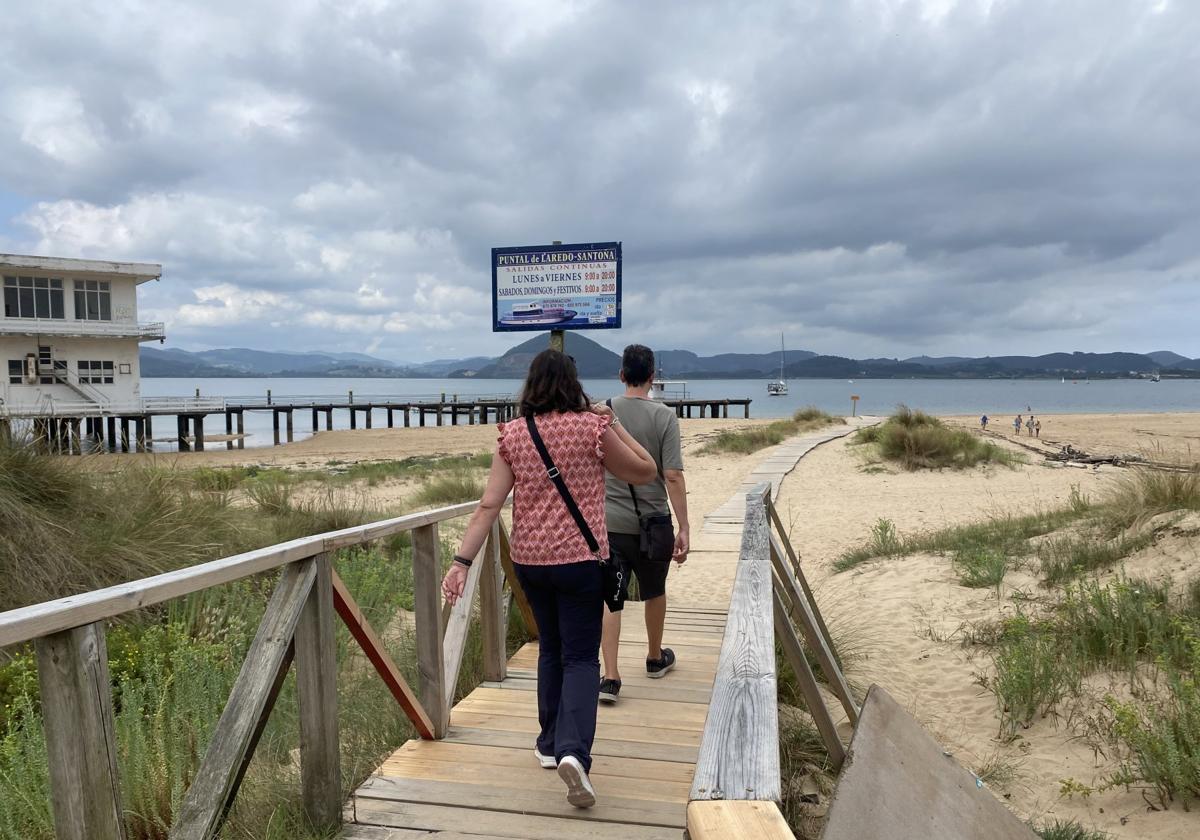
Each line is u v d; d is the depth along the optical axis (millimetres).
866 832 1645
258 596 6094
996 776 4004
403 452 34031
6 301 36969
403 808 3000
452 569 2953
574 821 2904
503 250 8219
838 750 3570
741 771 1352
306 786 2783
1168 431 37281
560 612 3059
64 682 1691
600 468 3070
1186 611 5102
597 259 8070
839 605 7172
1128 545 6629
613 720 3881
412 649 5023
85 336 38812
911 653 5746
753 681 1721
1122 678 4703
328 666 2775
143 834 2988
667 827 2857
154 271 40094
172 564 6246
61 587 5477
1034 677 4676
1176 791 3637
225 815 2398
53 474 6230
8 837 2793
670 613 6227
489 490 3066
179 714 3547
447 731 3738
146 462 8078
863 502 13508
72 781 1702
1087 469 16578
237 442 47375
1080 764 4055
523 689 4395
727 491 15812
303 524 8766
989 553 7398
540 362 3107
